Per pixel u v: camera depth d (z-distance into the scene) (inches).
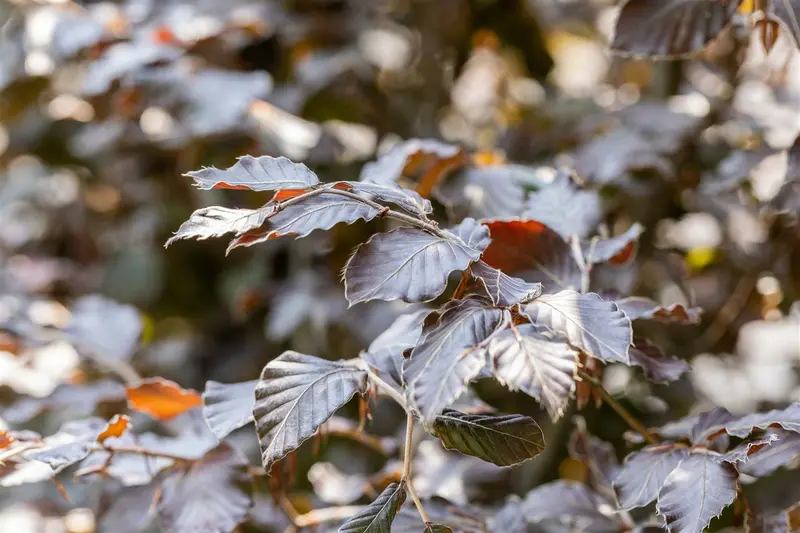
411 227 61.4
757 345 91.7
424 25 103.7
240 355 104.1
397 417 86.4
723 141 82.7
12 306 77.9
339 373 61.9
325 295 88.1
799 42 62.9
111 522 69.0
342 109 93.0
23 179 125.2
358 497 69.4
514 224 64.2
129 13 89.3
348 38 102.5
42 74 86.7
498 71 113.6
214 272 108.5
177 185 103.2
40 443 64.0
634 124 79.4
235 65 92.2
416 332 63.9
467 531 64.2
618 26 64.9
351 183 61.9
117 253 111.0
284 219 60.6
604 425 79.0
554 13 105.7
